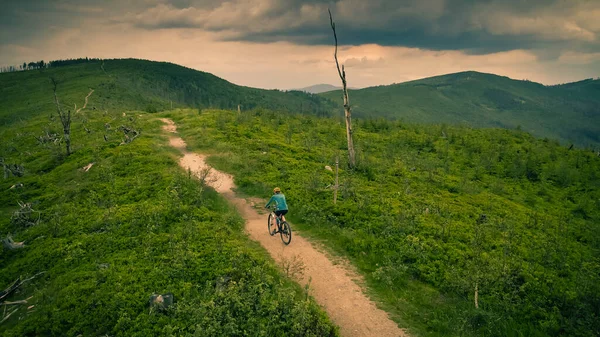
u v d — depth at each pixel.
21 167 29.17
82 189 21.27
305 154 31.58
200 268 11.89
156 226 15.08
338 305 11.23
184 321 9.64
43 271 13.02
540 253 16.03
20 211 19.22
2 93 175.12
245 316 9.75
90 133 39.69
